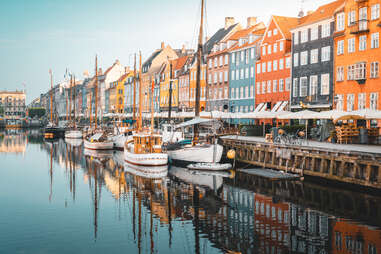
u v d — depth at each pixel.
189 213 21.52
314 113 34.41
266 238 17.44
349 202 22.69
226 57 74.31
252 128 49.53
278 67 59.50
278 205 22.73
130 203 23.92
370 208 21.38
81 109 176.00
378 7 40.59
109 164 41.44
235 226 19.08
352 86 43.66
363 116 30.66
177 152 38.69
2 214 21.86
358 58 42.91
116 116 78.31
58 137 94.06
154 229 18.98
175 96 93.31
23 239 17.84
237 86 70.88
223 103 75.38
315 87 50.06
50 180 32.06
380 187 22.59
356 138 33.69
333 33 46.31
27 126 166.00
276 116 37.75
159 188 27.94
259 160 34.12
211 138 39.88
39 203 24.31
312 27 50.56
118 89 132.12
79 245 17.06
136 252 16.30
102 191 27.41
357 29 42.41
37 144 70.44
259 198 24.53
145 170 36.03
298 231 18.14
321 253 15.61
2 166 40.69
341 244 16.55
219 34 84.38
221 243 16.95
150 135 38.47
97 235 18.28
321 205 22.36
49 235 18.39
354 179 24.45
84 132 84.19
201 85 82.50
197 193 26.17
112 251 16.42
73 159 46.34
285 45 57.94
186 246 16.77
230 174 33.06
